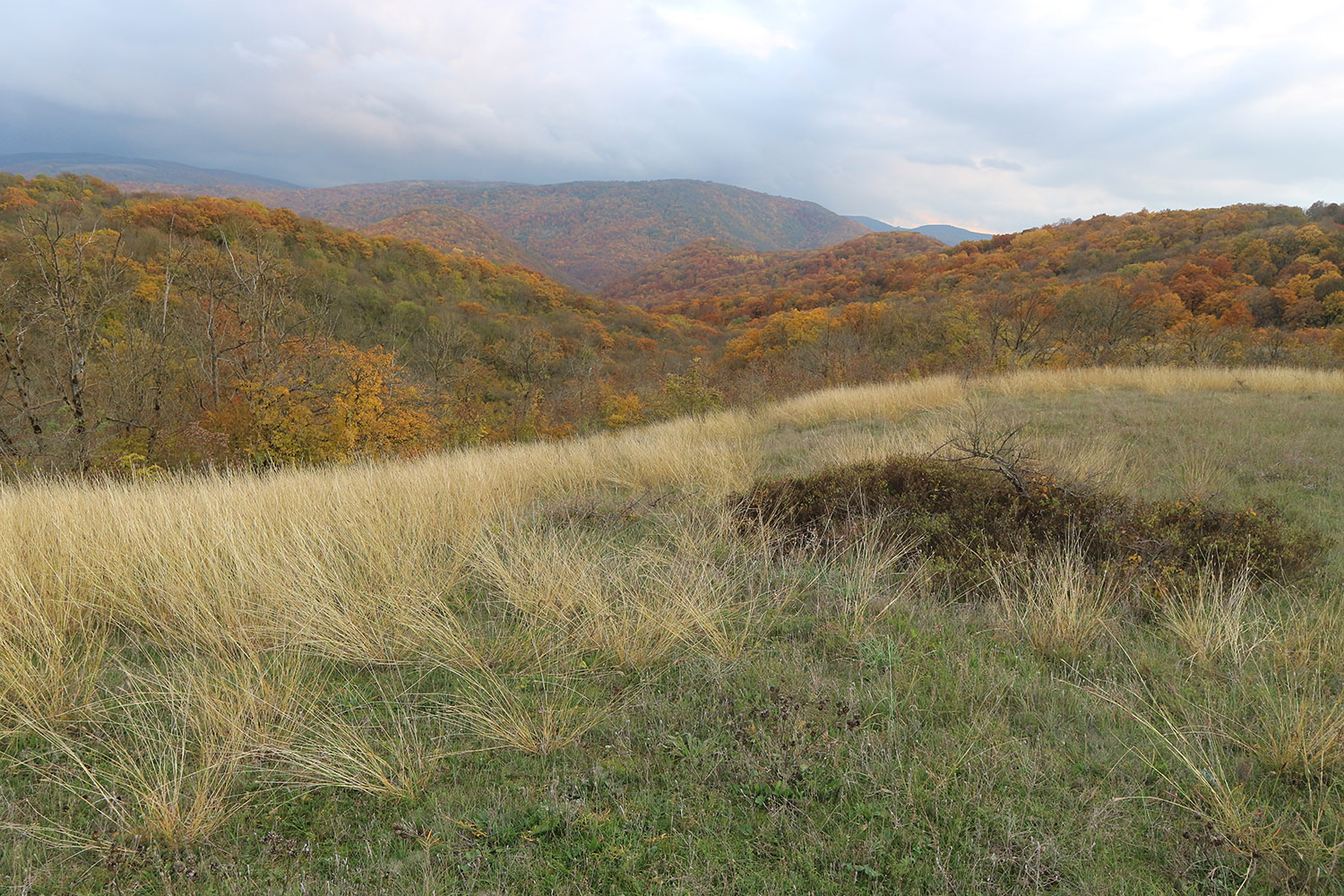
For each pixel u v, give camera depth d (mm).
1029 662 3105
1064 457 6312
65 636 3430
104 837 2072
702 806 2213
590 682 3062
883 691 2814
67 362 12625
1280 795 2211
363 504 5320
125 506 4965
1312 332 26391
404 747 2512
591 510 5824
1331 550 4176
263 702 2719
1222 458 6527
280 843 2070
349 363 14047
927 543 4664
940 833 2045
